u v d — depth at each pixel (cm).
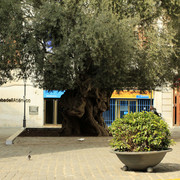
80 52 1437
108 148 1286
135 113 767
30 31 1539
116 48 1442
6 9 1489
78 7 1467
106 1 1488
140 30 1677
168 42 1602
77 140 1521
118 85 1702
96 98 1831
